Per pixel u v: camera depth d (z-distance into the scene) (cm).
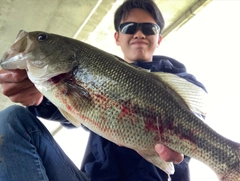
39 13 161
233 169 49
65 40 53
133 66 51
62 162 52
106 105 48
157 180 58
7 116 49
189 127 49
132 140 48
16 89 50
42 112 62
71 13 161
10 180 44
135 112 48
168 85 51
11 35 173
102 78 48
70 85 49
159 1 179
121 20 82
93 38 199
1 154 45
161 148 47
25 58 50
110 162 58
